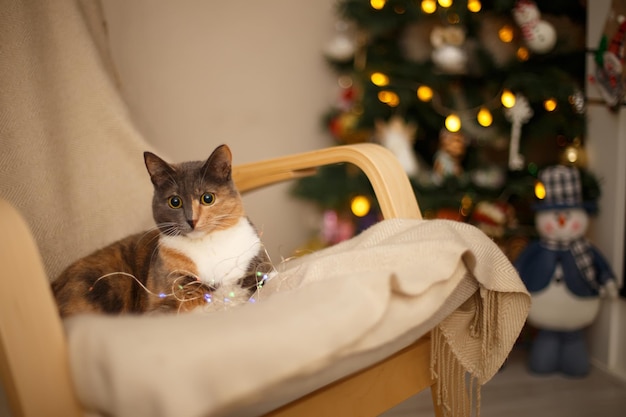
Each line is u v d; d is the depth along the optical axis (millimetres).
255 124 1980
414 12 1735
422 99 1800
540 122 1817
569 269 1642
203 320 560
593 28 1724
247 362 504
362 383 748
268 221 2064
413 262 719
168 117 1812
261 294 851
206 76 1862
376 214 1847
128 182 1228
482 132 1814
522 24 1695
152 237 1033
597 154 1760
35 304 519
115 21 1674
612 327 1749
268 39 1959
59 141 1159
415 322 668
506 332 796
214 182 930
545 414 1505
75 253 1130
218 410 483
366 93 1780
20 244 524
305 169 1088
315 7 2025
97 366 503
